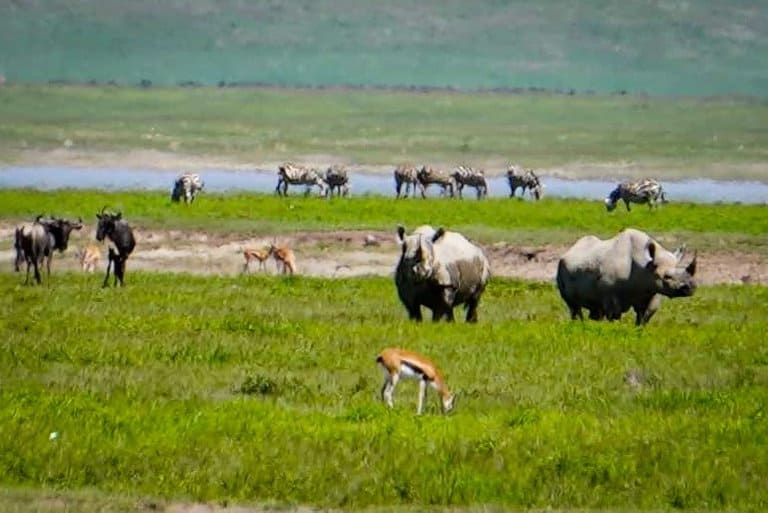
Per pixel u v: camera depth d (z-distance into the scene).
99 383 86.81
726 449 72.31
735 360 97.81
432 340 101.19
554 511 64.12
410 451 70.19
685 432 75.62
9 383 85.94
